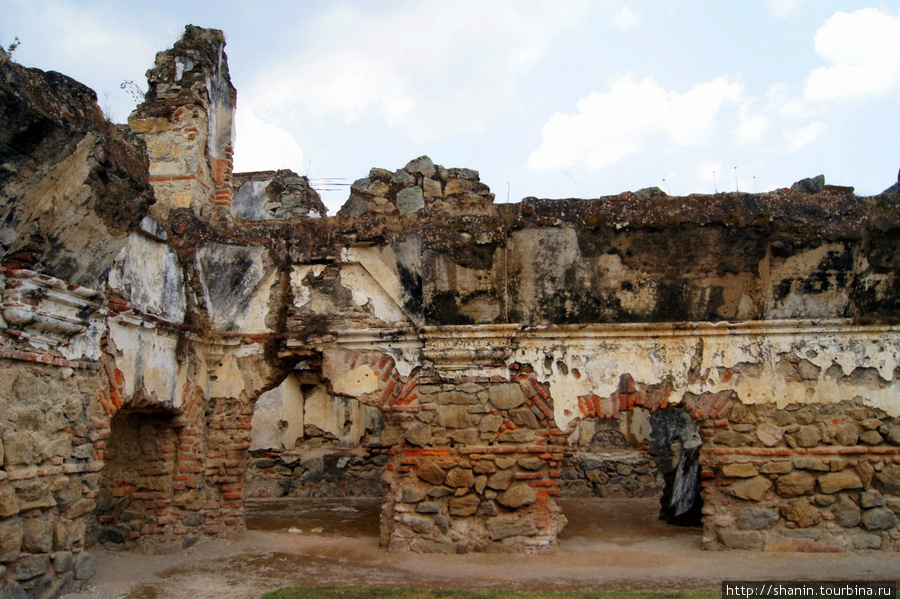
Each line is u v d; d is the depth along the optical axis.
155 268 7.96
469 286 8.80
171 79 9.88
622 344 8.76
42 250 5.80
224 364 9.29
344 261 9.12
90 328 6.59
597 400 8.64
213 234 9.12
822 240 8.45
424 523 8.38
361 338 9.00
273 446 14.23
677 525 10.14
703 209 8.55
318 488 13.97
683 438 13.66
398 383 8.87
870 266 8.55
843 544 8.12
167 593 6.46
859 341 8.62
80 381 6.46
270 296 9.31
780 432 8.47
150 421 8.57
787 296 8.65
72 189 5.76
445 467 8.52
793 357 8.62
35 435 5.78
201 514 8.79
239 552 8.31
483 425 8.60
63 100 5.54
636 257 8.68
